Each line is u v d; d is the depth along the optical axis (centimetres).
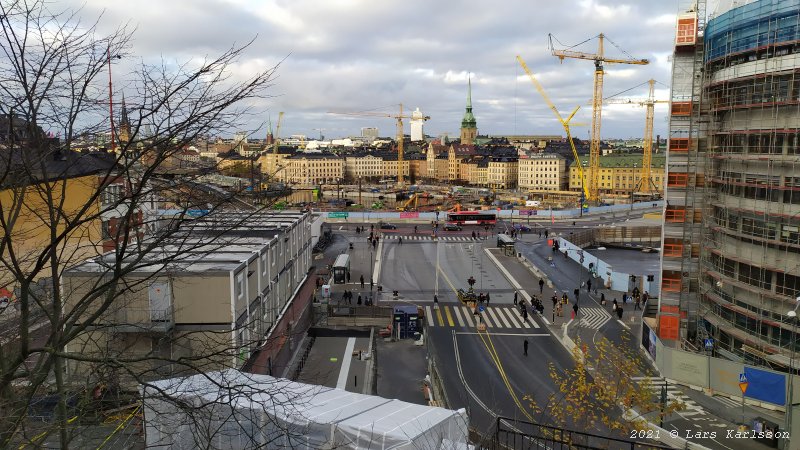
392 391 3875
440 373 4578
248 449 1672
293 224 5103
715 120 4709
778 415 3769
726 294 4541
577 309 6275
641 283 7075
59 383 1311
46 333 2258
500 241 10156
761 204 4216
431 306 6631
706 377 4175
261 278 3894
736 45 4312
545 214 14588
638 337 5519
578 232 11206
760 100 4172
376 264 8881
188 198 1347
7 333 1745
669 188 5009
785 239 4059
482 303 6594
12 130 1144
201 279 3158
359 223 13612
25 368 1516
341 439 1711
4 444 1198
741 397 4000
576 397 3600
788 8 3928
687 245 5009
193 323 3173
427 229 12750
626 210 15662
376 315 5469
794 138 3975
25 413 1208
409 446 1630
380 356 4547
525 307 6288
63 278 2928
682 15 4850
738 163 4441
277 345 3931
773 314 4131
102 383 1455
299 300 5109
